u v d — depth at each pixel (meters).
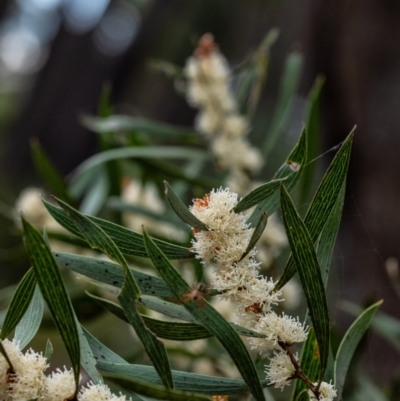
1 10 3.68
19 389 0.50
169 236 1.09
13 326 0.53
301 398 0.52
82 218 0.51
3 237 2.52
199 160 1.30
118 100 3.28
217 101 1.17
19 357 0.50
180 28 3.12
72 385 0.51
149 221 1.16
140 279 0.55
